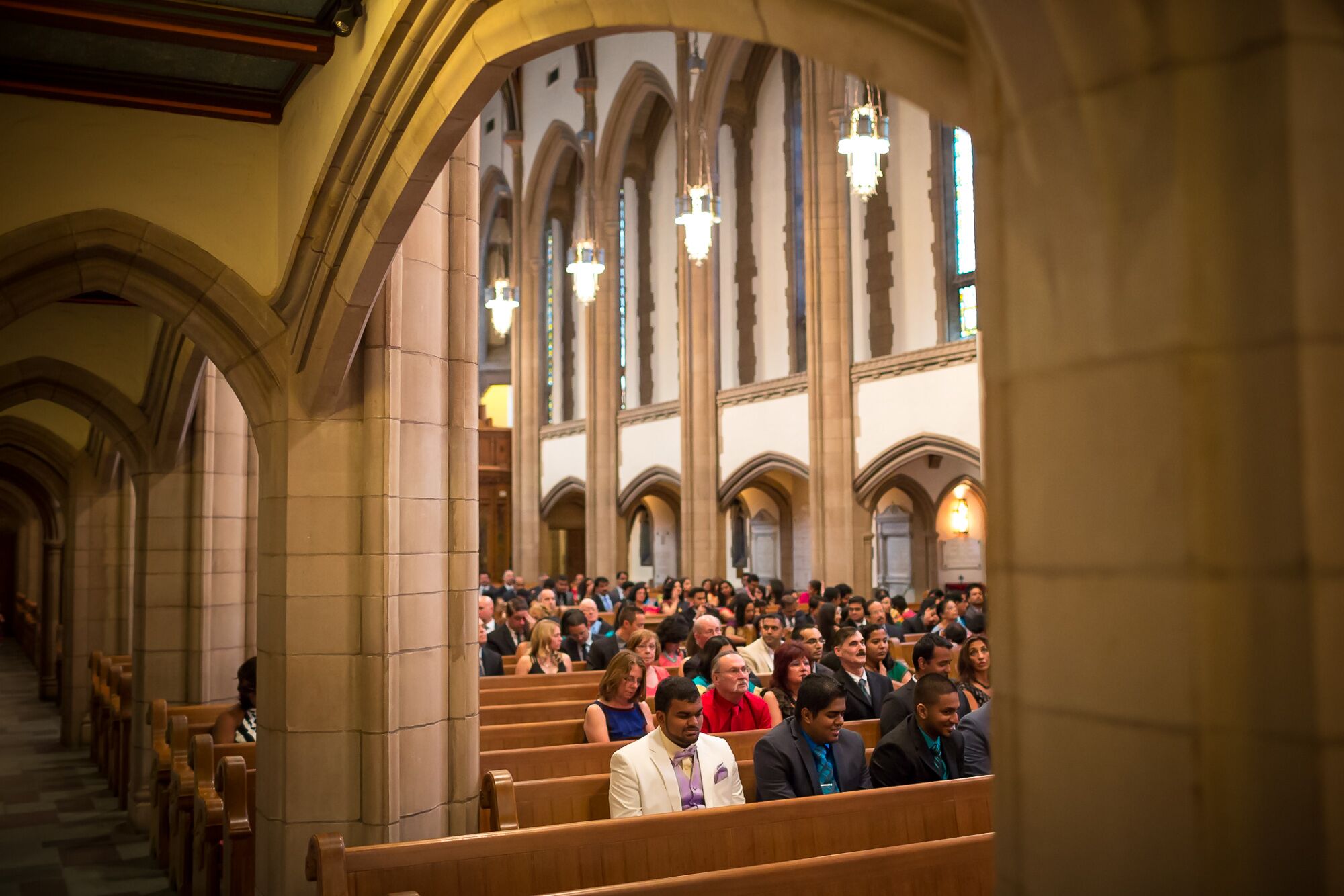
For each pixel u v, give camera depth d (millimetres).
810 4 2549
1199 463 1799
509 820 5273
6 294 6184
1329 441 1719
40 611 23594
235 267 6465
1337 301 1743
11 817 10047
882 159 20516
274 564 6164
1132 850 1874
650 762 5320
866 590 19922
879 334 20359
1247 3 1788
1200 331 1809
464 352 6691
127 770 10359
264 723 6219
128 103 6250
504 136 31797
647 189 27891
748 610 13016
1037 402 2076
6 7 5051
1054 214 2035
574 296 31000
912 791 5223
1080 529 1983
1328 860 1662
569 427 30094
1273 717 1728
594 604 16547
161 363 9734
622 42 26594
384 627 5957
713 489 23891
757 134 24297
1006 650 2143
